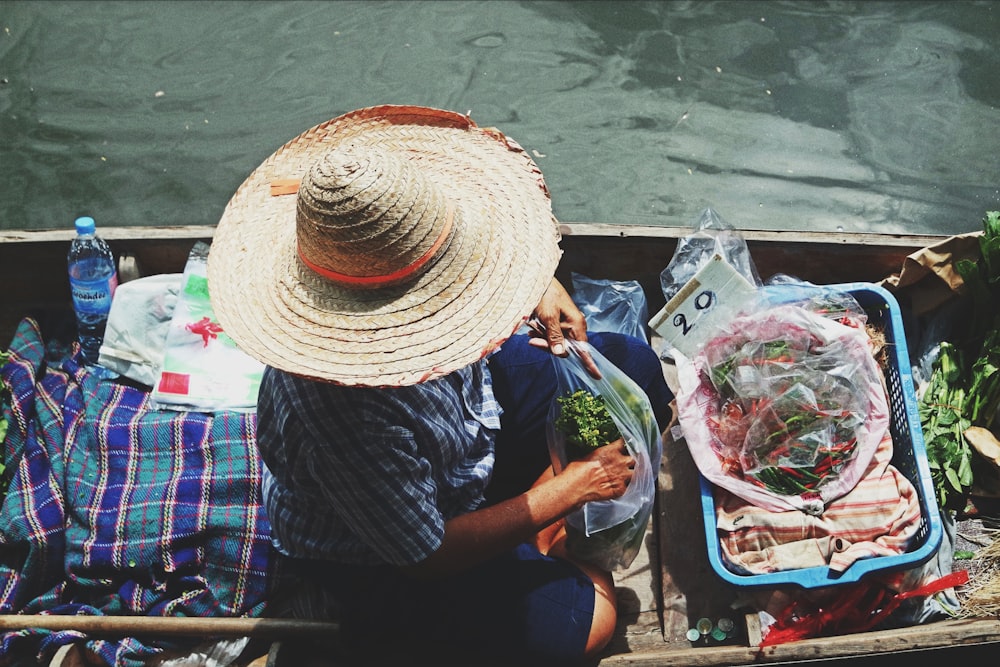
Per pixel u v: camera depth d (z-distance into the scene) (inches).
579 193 143.9
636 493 85.4
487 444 82.5
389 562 73.2
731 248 103.2
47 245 104.0
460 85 156.0
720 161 146.9
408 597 78.9
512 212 72.0
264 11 164.6
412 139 76.5
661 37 161.0
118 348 102.3
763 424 89.4
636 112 152.5
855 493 87.4
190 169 149.3
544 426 88.8
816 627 85.9
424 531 70.9
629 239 104.3
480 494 81.3
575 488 79.4
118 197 147.0
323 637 83.1
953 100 151.7
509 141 74.9
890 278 103.3
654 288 110.3
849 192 143.6
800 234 104.0
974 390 95.6
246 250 72.4
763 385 90.6
